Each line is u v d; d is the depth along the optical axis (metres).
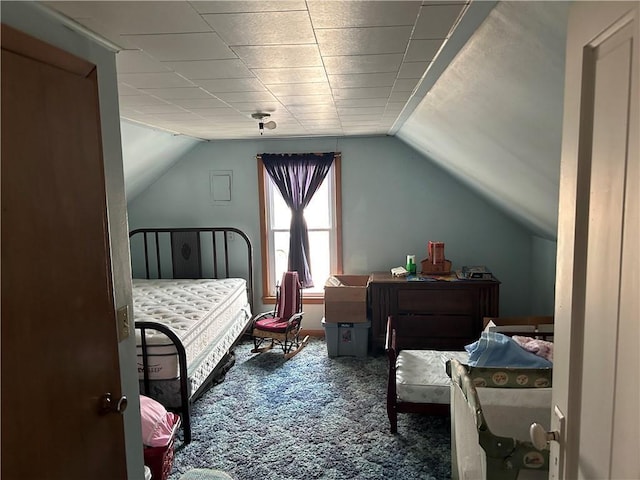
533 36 1.15
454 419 2.26
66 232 1.18
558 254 0.97
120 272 1.58
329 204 4.94
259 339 4.86
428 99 2.43
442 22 1.35
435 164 4.57
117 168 1.57
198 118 3.26
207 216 5.01
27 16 1.15
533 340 2.54
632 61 0.66
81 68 1.26
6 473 0.97
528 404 1.80
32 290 1.05
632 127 0.67
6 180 0.96
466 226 4.71
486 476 1.59
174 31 1.44
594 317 0.81
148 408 2.50
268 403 3.43
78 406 1.23
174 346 2.90
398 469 2.62
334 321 4.31
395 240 4.83
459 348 4.25
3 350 0.96
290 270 4.85
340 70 1.95
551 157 1.87
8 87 0.97
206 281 4.73
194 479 2.49
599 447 0.80
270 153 4.81
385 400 3.44
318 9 1.27
